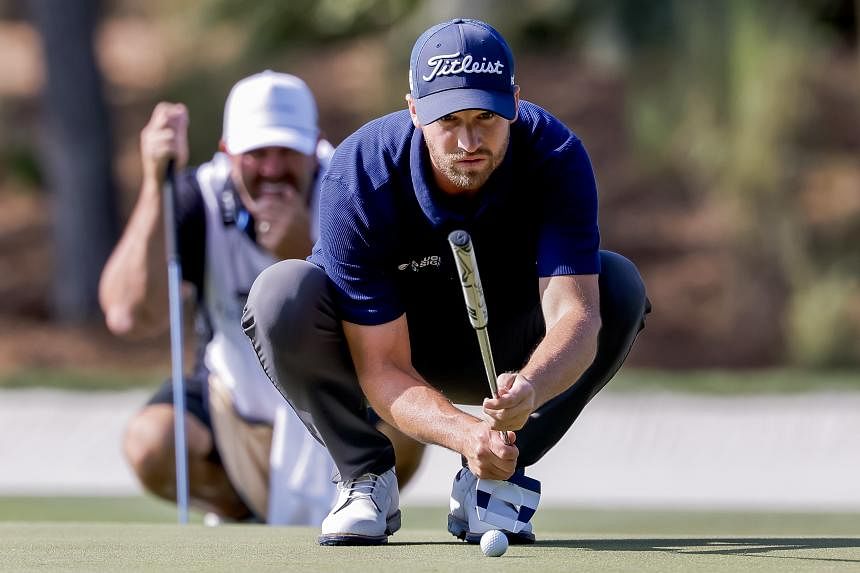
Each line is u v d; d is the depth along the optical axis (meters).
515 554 13.28
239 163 20.09
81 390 44.25
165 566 12.39
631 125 47.47
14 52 85.94
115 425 41.03
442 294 14.15
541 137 13.38
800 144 48.97
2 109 76.38
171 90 55.59
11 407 42.19
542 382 12.40
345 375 13.80
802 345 51.47
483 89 12.53
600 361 14.23
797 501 31.61
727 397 42.16
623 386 43.72
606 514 27.73
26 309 61.53
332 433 14.02
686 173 50.12
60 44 60.31
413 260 13.73
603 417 40.34
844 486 34.00
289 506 19.77
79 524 17.95
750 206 49.28
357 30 65.31
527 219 13.55
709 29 44.75
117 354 57.62
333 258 13.47
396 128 13.44
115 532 16.34
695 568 12.08
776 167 47.66
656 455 37.56
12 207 70.19
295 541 14.82
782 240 50.47
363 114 55.47
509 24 46.81
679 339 56.34
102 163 60.88
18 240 67.25
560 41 70.19
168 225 20.19
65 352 57.69
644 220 63.94
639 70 45.66
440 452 37.69
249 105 20.14
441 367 15.07
